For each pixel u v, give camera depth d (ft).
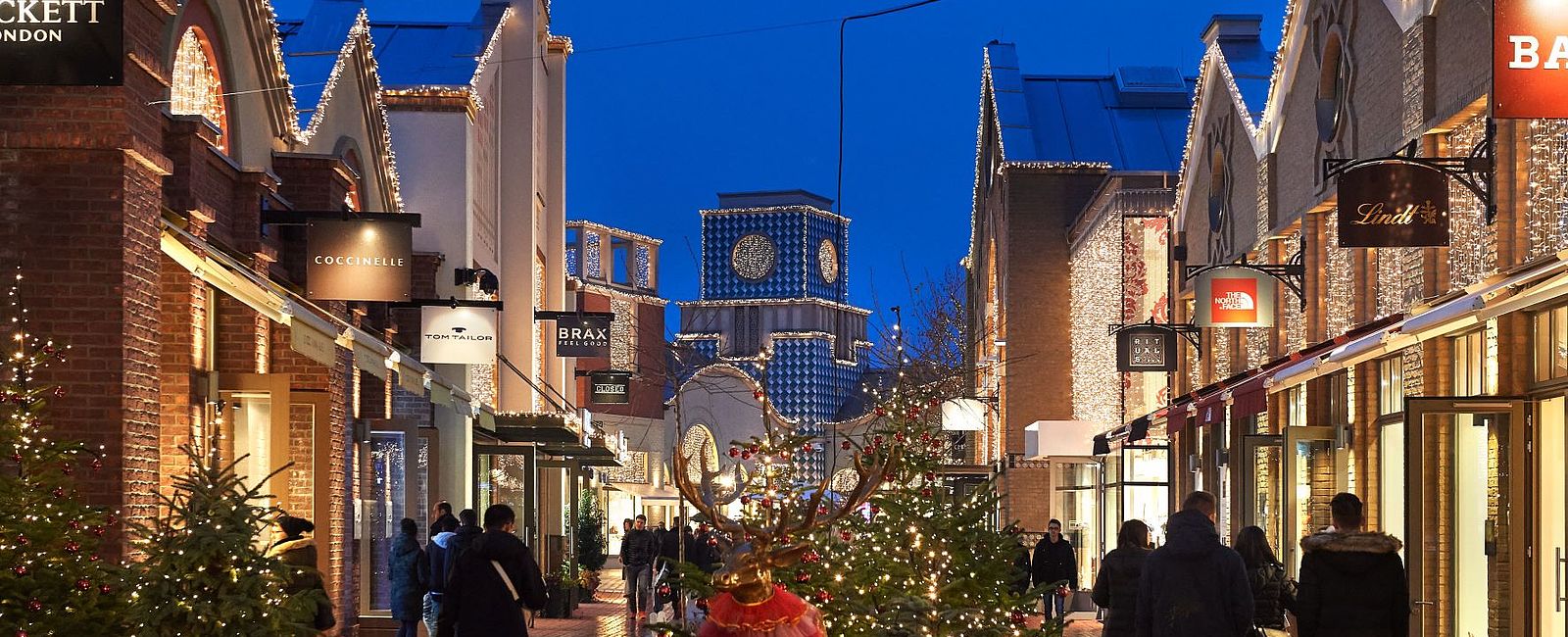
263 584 36.76
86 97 43.62
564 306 143.64
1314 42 75.87
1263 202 85.25
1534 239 50.39
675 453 22.85
